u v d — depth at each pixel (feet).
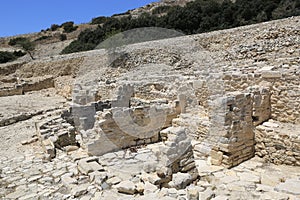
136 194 20.42
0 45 205.46
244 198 21.03
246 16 134.41
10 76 104.68
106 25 165.58
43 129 36.32
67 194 21.13
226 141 27.20
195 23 140.46
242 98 28.32
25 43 144.87
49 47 196.34
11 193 21.67
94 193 20.80
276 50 58.34
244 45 68.08
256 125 30.50
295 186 20.45
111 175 23.41
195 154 30.78
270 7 132.26
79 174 24.61
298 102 29.60
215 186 23.15
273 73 31.53
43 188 22.36
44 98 75.46
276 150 28.02
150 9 305.32
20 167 26.94
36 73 106.83
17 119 50.19
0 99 74.18
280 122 31.07
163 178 22.38
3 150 33.22
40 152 31.76
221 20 137.18
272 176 24.94
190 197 17.93
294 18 73.97
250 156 29.63
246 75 34.68
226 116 27.20
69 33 245.24
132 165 27.45
